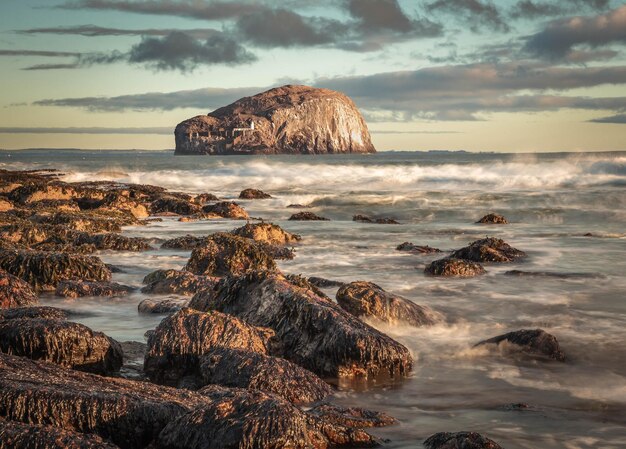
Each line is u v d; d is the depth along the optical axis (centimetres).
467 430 742
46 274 1529
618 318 1241
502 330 1171
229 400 658
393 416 788
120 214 3019
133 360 984
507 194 3975
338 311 1031
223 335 951
